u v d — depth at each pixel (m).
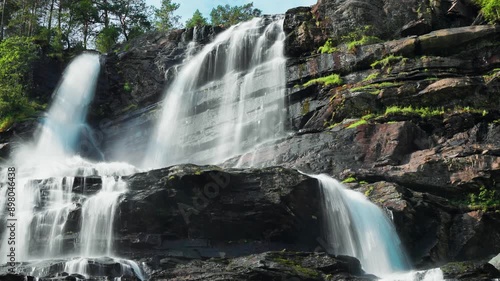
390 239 29.25
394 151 34.19
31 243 27.33
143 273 25.03
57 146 45.00
